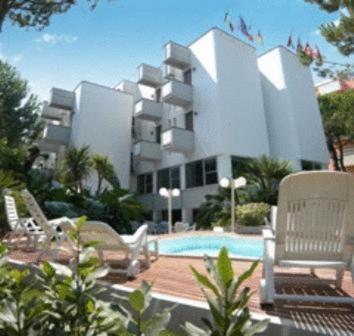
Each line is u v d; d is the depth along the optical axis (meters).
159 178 21.55
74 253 1.76
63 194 13.01
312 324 2.25
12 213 7.41
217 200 15.41
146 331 1.24
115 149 21.86
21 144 24.69
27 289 1.58
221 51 18.77
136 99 25.47
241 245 8.93
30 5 10.62
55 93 21.56
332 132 23.19
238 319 1.17
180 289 3.29
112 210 13.88
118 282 3.73
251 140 18.52
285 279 3.40
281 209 2.77
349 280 3.71
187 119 19.81
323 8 10.13
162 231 18.38
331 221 2.77
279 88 20.34
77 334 1.44
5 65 24.89
